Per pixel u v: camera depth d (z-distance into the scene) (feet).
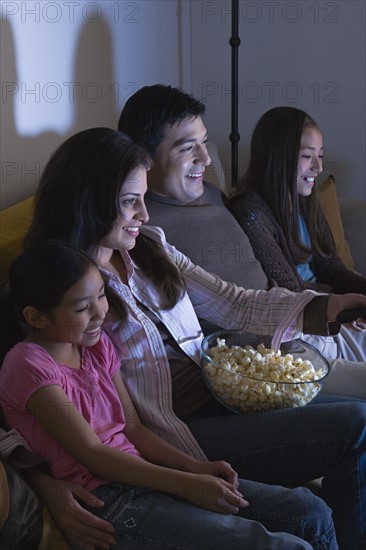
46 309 4.09
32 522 3.59
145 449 4.43
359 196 8.75
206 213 6.02
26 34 6.07
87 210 4.49
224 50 8.80
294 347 5.24
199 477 3.99
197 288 5.39
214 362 4.73
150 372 4.71
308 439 4.54
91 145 4.50
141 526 3.81
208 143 8.03
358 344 6.23
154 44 8.09
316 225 7.13
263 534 3.76
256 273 6.18
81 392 4.22
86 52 6.88
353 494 4.48
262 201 6.64
